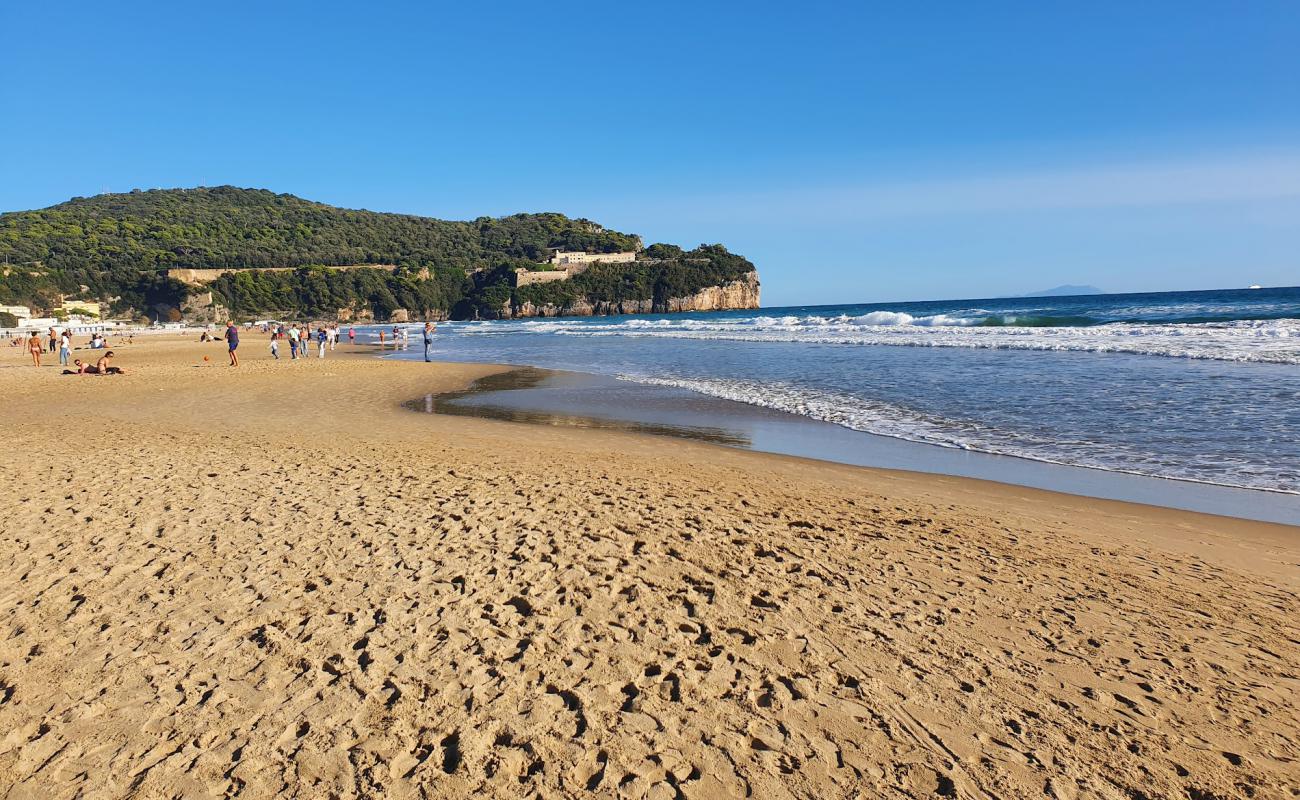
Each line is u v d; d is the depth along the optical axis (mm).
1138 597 4754
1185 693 3518
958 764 2918
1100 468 8828
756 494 7477
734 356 27391
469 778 2787
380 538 5699
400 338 48031
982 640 4043
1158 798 2734
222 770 2838
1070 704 3391
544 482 7879
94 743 3021
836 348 28719
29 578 4852
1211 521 6645
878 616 4332
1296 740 3137
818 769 2873
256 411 14508
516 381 21125
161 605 4402
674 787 2754
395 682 3494
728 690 3449
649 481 8023
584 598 4508
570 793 2709
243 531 5879
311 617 4219
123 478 7926
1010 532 6234
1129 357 19609
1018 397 14070
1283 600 4754
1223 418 11164
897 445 10625
